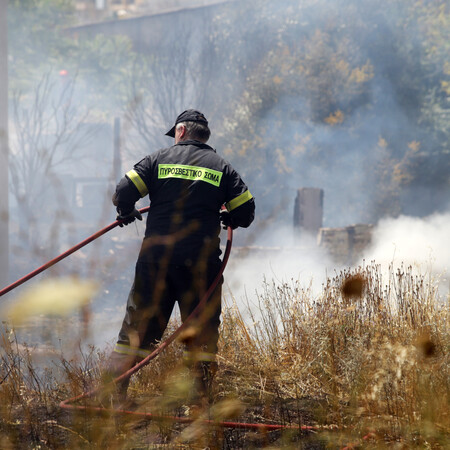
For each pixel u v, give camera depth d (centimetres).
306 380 1428
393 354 1173
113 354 1292
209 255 1346
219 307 1355
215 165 1384
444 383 1121
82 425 1002
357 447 1012
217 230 1374
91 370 1317
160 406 1127
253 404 1304
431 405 1057
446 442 992
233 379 1438
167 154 1392
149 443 1047
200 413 1098
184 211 1333
